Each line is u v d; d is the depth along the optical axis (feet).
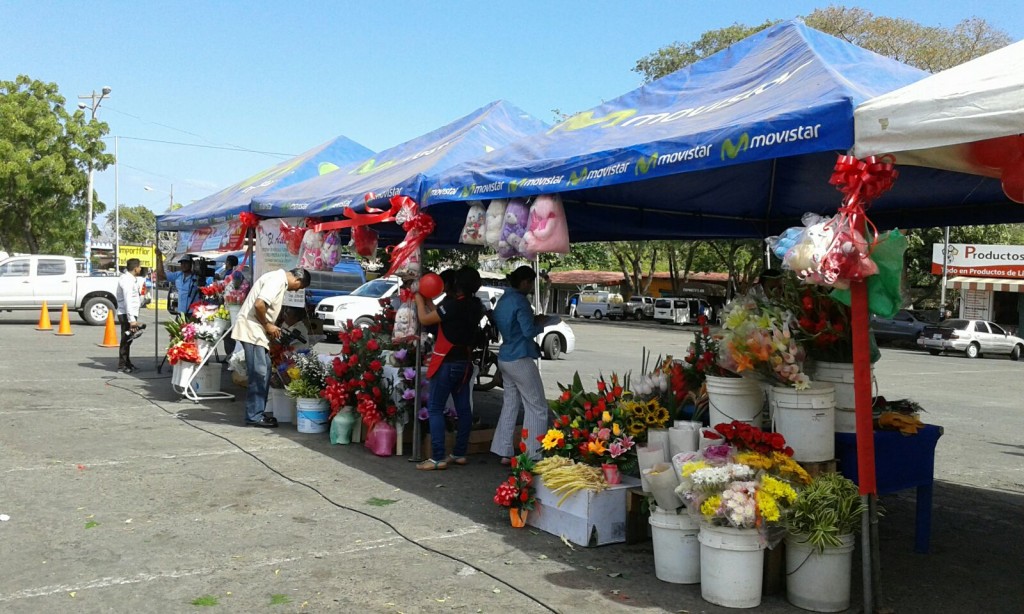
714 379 14.73
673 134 14.82
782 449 13.34
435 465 22.06
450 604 12.95
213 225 35.99
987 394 49.75
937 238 113.91
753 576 13.06
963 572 15.40
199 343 32.01
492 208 19.60
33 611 12.21
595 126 19.33
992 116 9.88
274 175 35.99
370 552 15.34
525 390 21.43
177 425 27.07
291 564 14.57
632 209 26.23
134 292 40.55
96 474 20.33
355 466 22.22
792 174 22.84
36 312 88.22
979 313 110.73
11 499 17.89
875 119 11.09
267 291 26.89
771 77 16.01
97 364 43.45
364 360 24.79
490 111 26.11
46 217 109.70
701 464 13.43
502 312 21.27
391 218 22.41
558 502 16.47
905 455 15.31
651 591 13.74
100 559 14.51
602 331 109.70
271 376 28.84
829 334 14.05
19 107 105.50
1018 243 121.90
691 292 174.70
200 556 14.84
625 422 16.79
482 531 16.83
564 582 14.02
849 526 12.91
